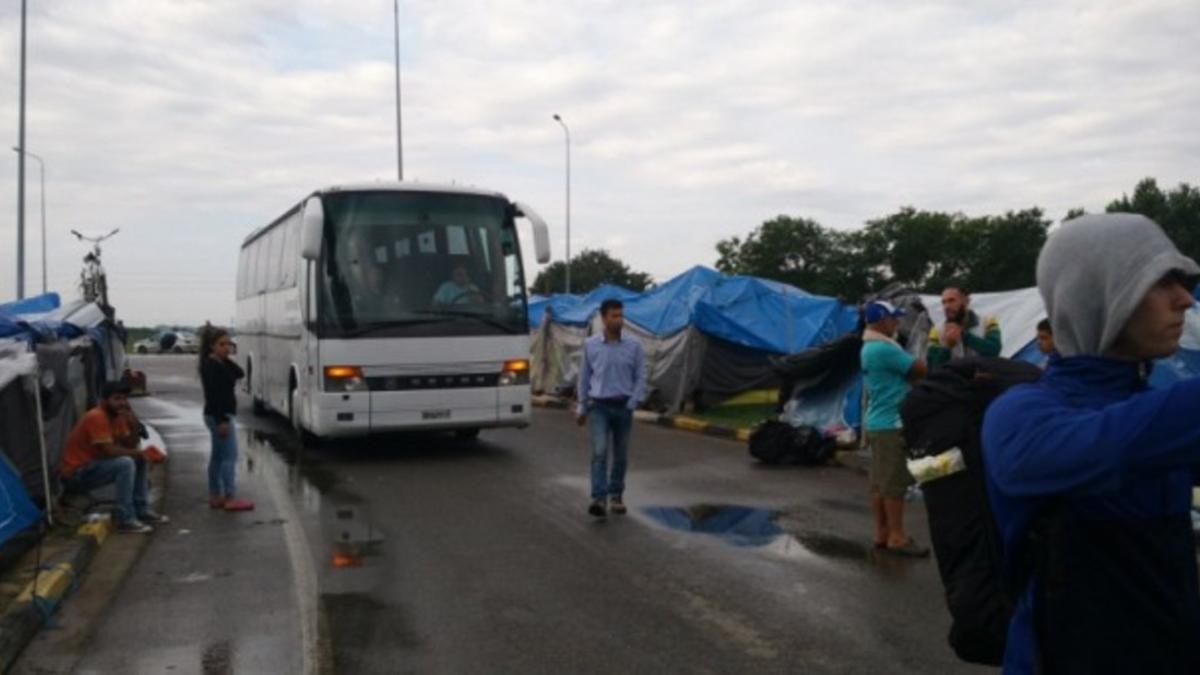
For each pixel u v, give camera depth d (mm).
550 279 85250
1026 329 12961
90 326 14141
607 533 9141
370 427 13289
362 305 13328
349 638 6164
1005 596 2176
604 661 5680
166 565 8117
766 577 7508
